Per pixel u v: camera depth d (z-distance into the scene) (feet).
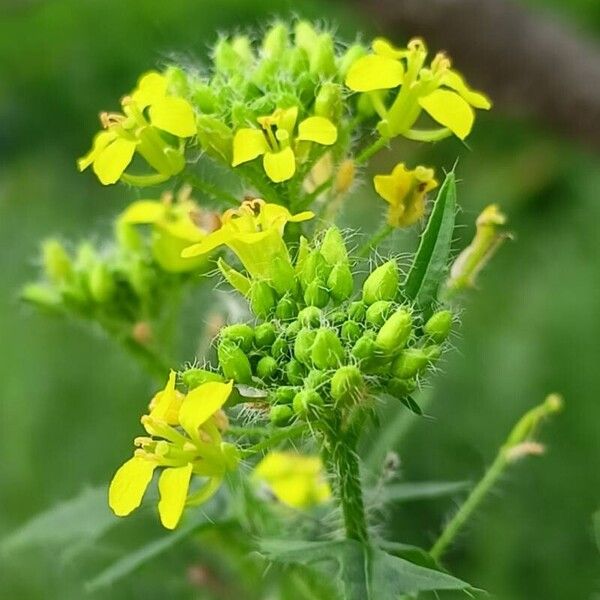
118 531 0.66
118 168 0.45
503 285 0.94
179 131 0.45
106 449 0.91
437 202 0.43
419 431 0.83
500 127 0.99
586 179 0.98
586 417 0.85
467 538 0.80
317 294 0.43
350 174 0.47
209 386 0.42
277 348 0.43
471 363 0.88
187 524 0.50
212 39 0.96
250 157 0.44
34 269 1.01
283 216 0.43
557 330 0.89
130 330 0.55
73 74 1.02
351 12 0.88
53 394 0.93
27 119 1.04
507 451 0.49
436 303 0.43
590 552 0.80
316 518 0.51
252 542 0.49
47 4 0.91
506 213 0.98
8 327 0.97
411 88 0.46
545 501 0.82
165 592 0.72
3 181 1.05
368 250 0.47
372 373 0.43
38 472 0.90
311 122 0.44
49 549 0.74
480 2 0.76
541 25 0.78
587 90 0.77
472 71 0.79
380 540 0.46
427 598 0.51
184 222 0.53
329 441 0.44
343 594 0.42
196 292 0.61
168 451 0.42
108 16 1.00
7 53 1.01
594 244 0.95
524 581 0.80
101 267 0.55
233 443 0.45
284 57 0.47
